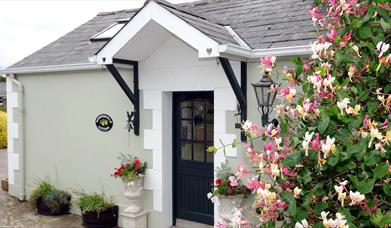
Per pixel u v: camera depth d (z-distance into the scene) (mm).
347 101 2182
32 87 7586
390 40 2512
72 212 7016
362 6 2625
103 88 6617
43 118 7453
